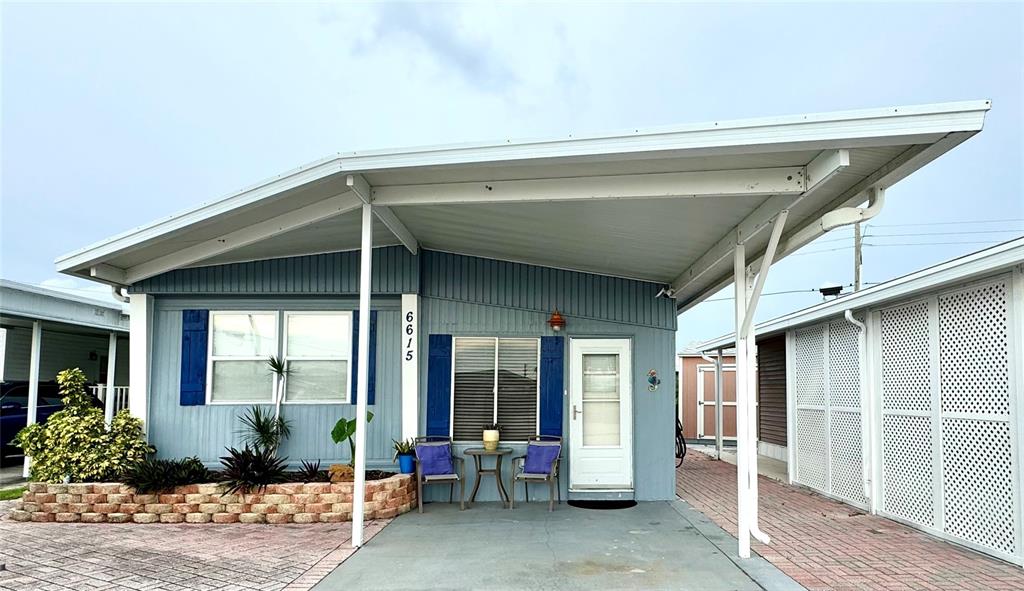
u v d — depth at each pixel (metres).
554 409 8.42
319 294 8.33
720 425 13.97
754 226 5.69
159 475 7.14
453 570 5.19
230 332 8.46
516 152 4.91
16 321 11.30
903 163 4.48
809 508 7.92
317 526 6.86
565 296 8.61
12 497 8.73
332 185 5.92
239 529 6.73
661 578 4.97
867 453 7.61
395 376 8.35
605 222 6.38
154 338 8.41
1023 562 5.11
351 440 7.69
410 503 7.66
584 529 6.67
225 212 6.21
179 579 4.96
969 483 5.81
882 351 7.37
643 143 4.57
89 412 7.90
